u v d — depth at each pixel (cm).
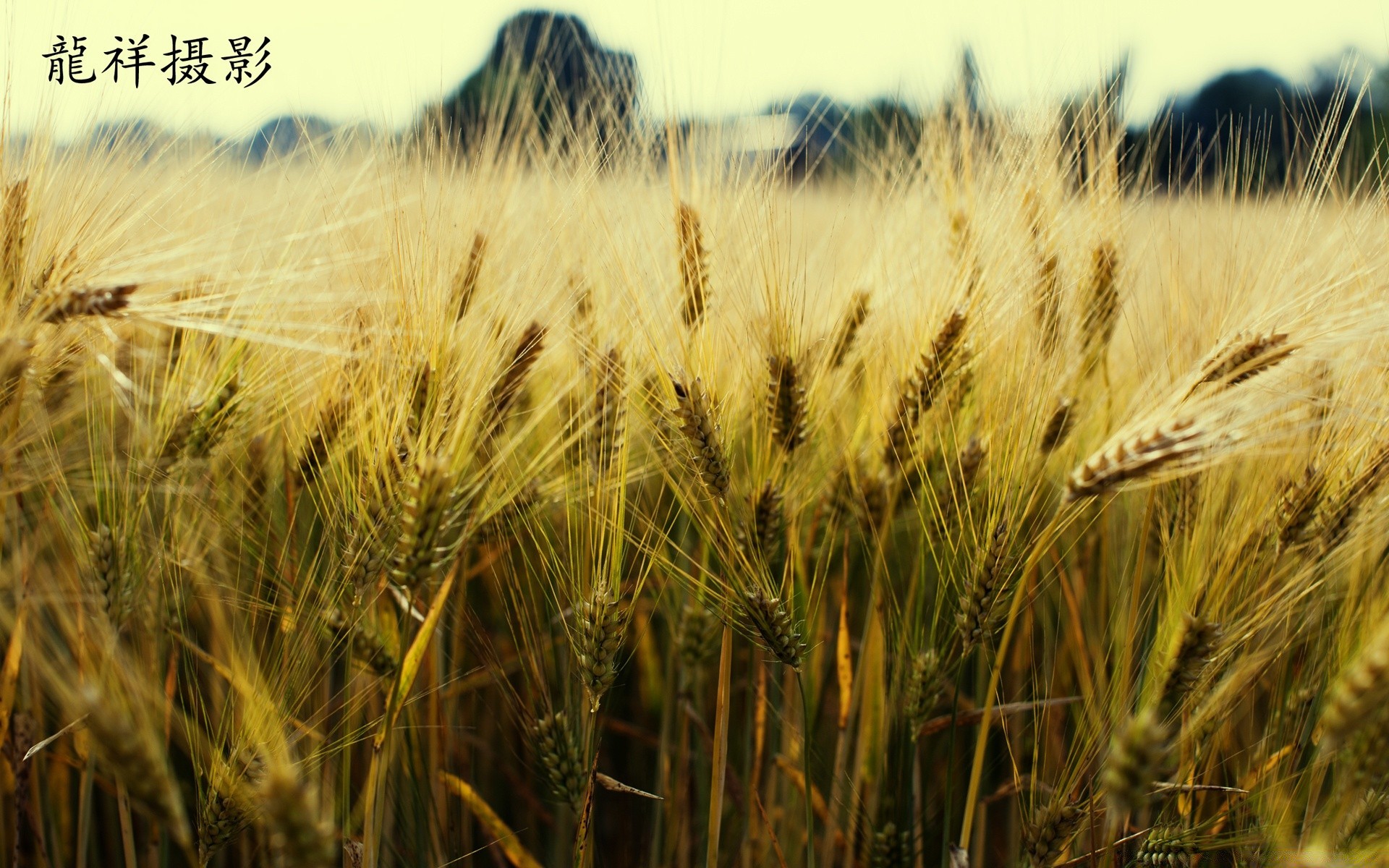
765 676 129
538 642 126
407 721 125
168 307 118
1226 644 116
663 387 119
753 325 123
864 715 128
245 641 121
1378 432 117
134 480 120
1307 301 118
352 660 122
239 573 124
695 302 121
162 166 126
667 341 120
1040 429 120
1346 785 111
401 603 123
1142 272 133
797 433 122
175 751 130
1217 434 112
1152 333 131
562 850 131
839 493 130
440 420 116
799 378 122
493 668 125
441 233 120
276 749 113
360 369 121
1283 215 125
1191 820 120
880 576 127
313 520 124
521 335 123
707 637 129
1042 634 136
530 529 125
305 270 125
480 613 141
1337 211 122
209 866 130
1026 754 134
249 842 127
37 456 121
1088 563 135
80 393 127
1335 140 121
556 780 119
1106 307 129
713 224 124
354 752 130
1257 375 116
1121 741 108
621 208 123
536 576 127
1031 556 115
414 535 114
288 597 121
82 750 121
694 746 134
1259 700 129
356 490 118
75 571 123
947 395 126
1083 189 129
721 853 133
